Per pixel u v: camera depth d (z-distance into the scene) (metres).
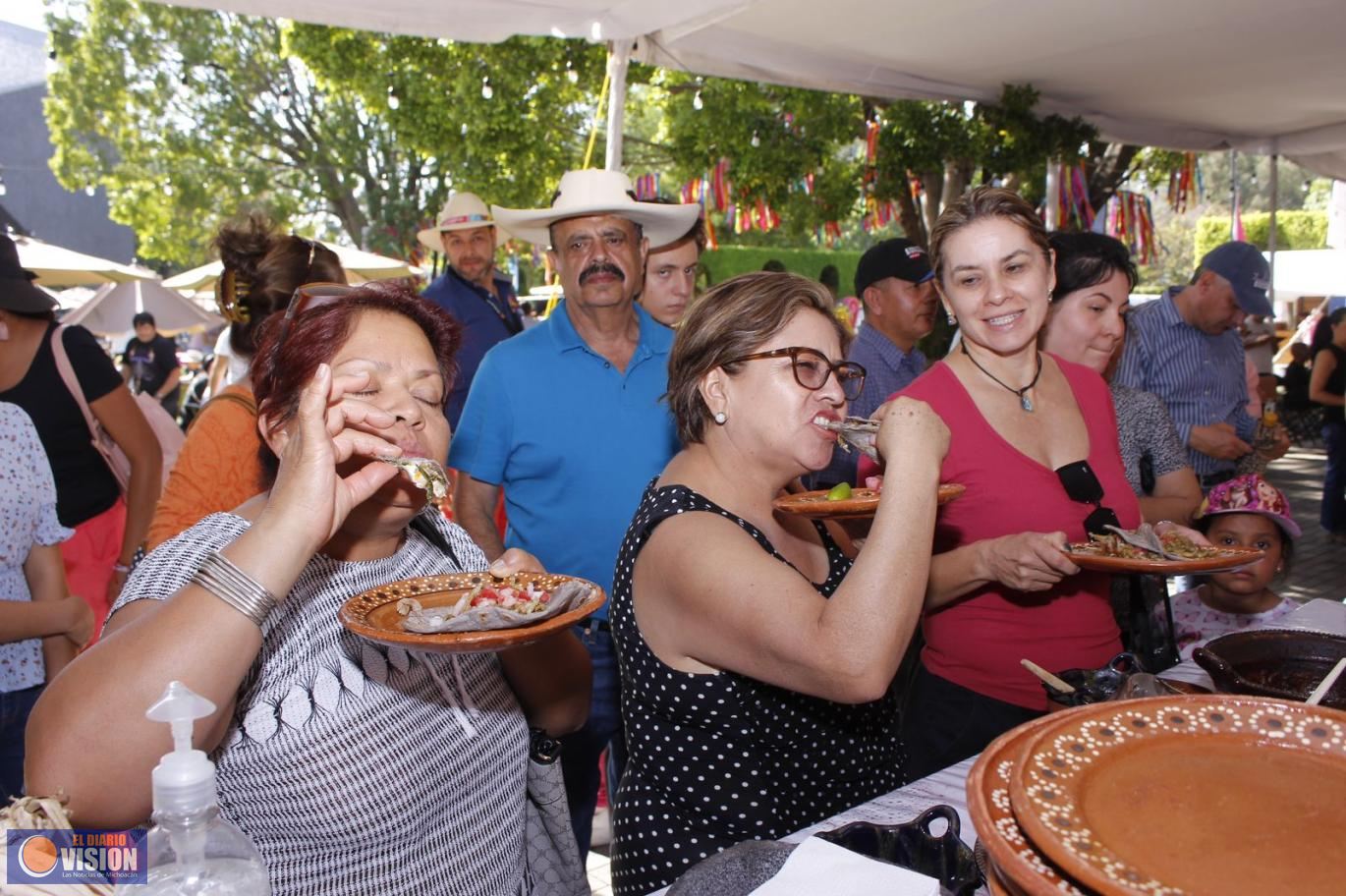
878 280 3.97
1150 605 2.46
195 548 1.32
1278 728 0.94
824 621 1.38
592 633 3.07
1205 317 4.36
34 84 23.44
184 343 21.02
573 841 1.83
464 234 5.98
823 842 1.13
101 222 27.16
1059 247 2.88
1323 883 0.72
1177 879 0.72
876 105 8.18
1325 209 25.38
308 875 1.42
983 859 1.07
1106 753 0.91
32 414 3.05
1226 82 6.94
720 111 9.38
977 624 2.38
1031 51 6.08
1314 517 9.61
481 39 4.00
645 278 4.05
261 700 1.35
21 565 2.42
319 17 3.75
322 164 21.66
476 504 3.21
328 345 1.40
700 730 1.63
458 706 1.53
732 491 1.73
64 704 1.10
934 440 1.50
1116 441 2.54
